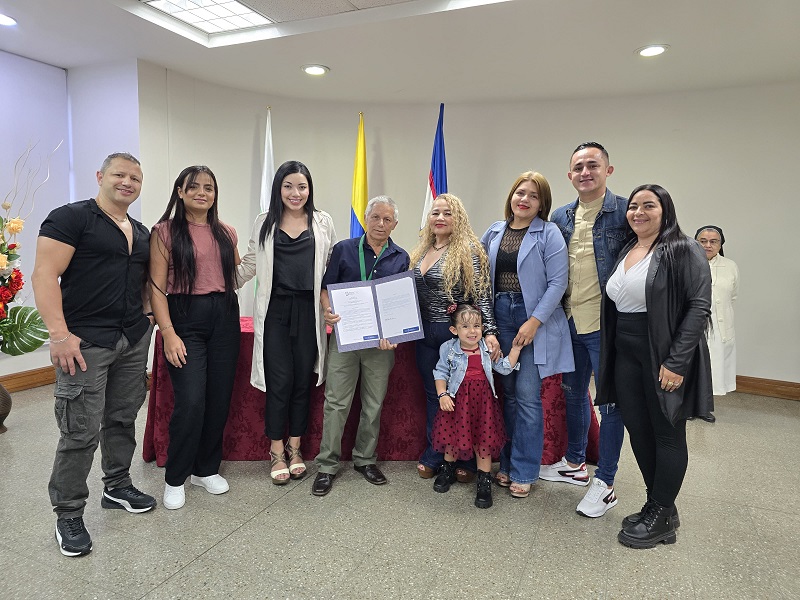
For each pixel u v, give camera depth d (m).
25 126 4.15
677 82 4.46
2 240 3.01
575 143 5.02
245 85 4.75
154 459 2.92
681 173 4.78
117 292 2.04
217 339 2.39
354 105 5.25
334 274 2.59
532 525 2.27
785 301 4.52
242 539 2.12
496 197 5.23
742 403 4.32
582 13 3.19
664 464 2.07
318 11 3.37
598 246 2.34
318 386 2.84
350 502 2.46
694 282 1.92
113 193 2.02
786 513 2.42
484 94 4.89
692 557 2.05
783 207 4.48
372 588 1.82
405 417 2.96
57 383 2.00
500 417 2.50
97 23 3.49
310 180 2.55
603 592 1.82
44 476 2.66
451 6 3.16
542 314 2.33
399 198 5.34
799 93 4.37
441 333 2.52
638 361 2.09
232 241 2.46
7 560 1.95
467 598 1.78
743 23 3.31
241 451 2.95
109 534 2.14
